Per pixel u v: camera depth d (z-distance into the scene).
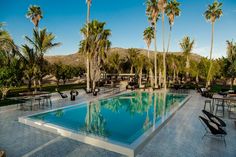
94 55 22.59
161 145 6.26
